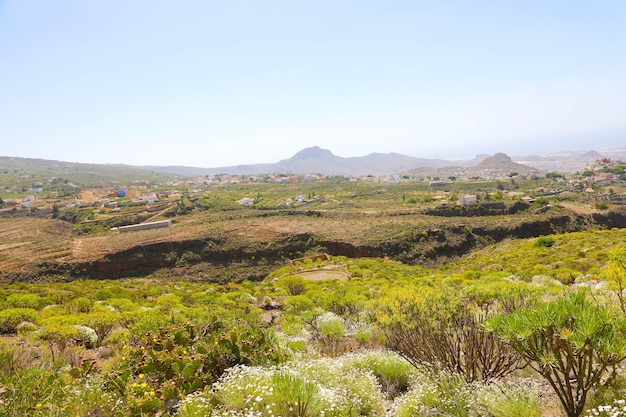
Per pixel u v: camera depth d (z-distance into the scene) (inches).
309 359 280.8
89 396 195.8
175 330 270.2
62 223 4692.4
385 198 6776.6
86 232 4471.0
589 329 132.0
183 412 177.9
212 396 194.2
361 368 253.1
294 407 171.2
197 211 5556.1
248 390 186.2
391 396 234.4
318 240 2741.1
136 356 246.2
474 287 317.4
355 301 541.3
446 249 2773.1
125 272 2568.9
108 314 490.0
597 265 971.9
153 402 191.6
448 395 194.2
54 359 304.2
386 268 1993.1
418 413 184.4
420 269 2075.5
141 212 5378.9
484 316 225.8
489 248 2773.1
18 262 2561.5
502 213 3863.2
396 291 298.8
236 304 777.6
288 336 408.5
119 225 4719.5
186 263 2605.8
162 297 920.9
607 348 130.0
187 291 1253.7
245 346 254.1
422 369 234.4
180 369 223.9
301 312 550.0
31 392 188.2
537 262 1349.7
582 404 142.9
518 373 223.8
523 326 145.9
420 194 7150.6
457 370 226.8
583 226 3221.0
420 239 2797.7
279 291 1079.6
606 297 223.5
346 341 387.5
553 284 612.7
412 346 253.3
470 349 221.6
